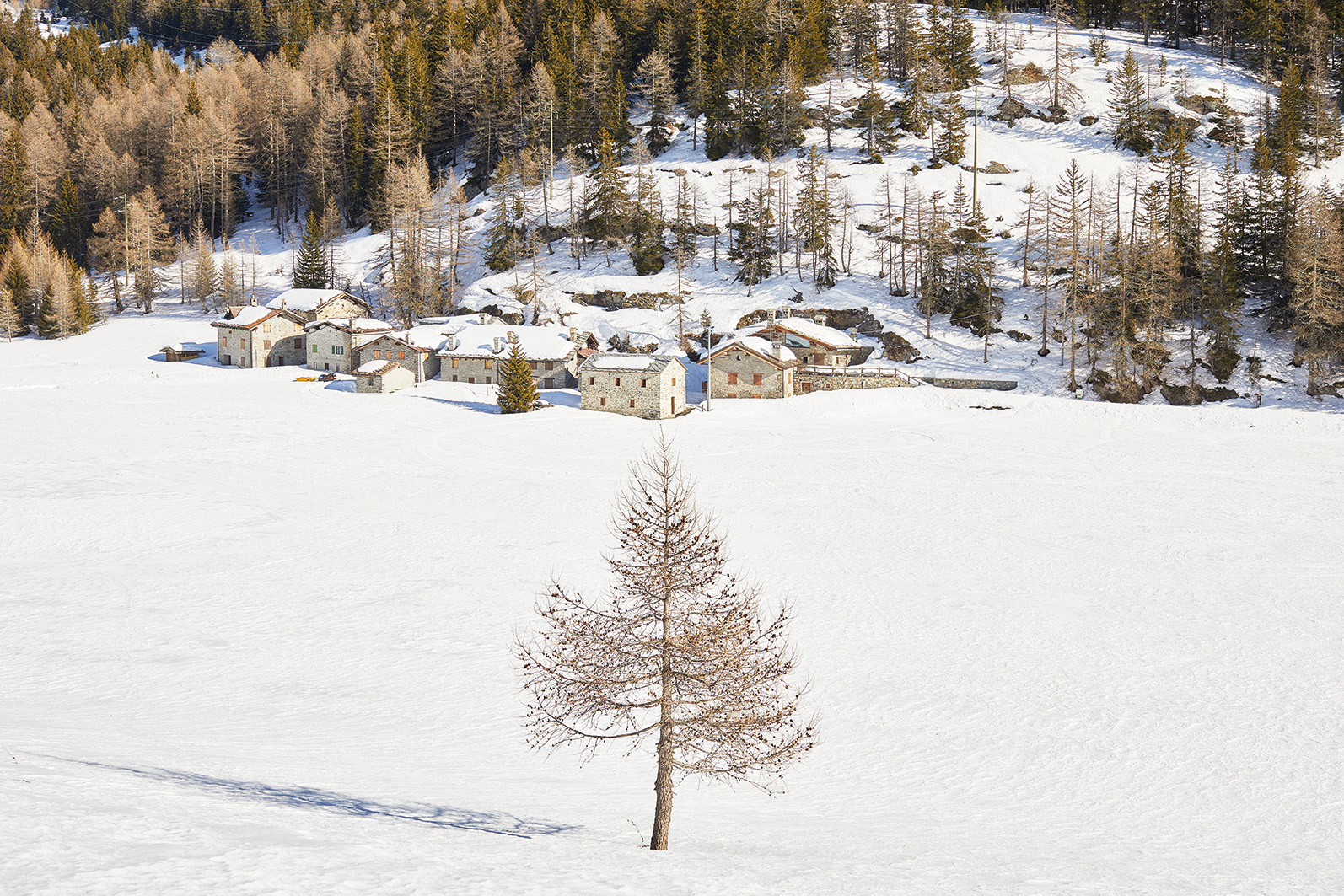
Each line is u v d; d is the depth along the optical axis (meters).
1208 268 114.56
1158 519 60.91
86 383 114.06
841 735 31.53
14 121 194.25
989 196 145.25
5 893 10.59
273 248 174.12
